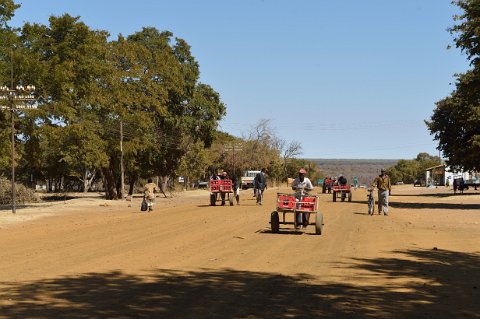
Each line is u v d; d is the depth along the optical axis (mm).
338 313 7188
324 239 15828
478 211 30703
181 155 64062
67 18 36406
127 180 80125
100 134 46969
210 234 17172
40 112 32719
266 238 16031
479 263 11742
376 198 47500
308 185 17609
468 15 31156
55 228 20438
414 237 16625
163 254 12750
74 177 93688
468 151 49875
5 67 31703
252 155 106250
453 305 7805
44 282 9297
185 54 61500
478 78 32531
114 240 15742
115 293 8367
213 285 9047
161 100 52594
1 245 14992
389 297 8273
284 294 8383
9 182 45219
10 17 33938
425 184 127938
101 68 41469
